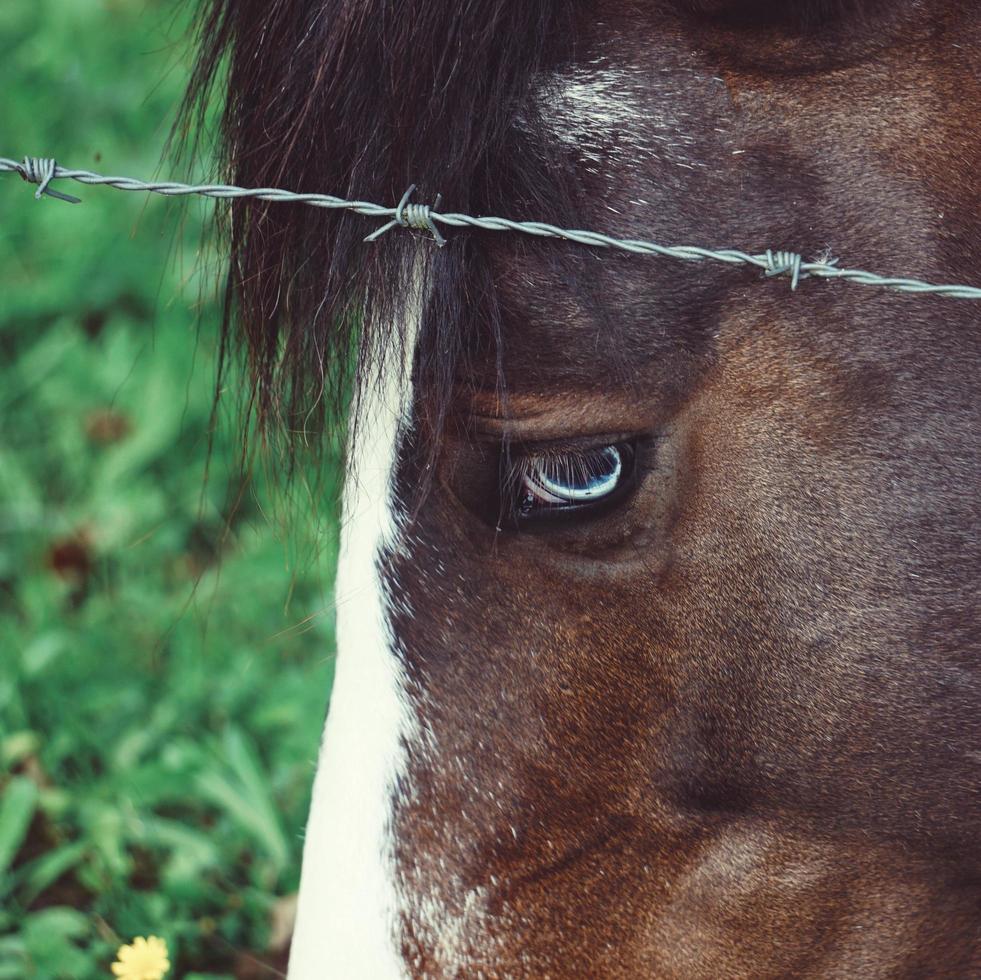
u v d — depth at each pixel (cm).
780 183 232
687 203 230
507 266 229
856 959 264
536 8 227
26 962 362
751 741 252
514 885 254
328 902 257
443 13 222
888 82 235
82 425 542
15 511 505
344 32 224
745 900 259
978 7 237
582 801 252
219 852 396
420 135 225
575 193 229
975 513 241
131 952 317
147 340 566
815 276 234
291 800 418
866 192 234
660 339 230
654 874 257
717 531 241
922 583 243
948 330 237
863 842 258
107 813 391
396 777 252
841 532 241
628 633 246
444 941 254
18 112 662
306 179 233
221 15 253
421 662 249
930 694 248
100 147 640
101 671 448
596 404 231
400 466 243
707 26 234
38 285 589
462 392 234
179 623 471
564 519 241
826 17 233
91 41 710
